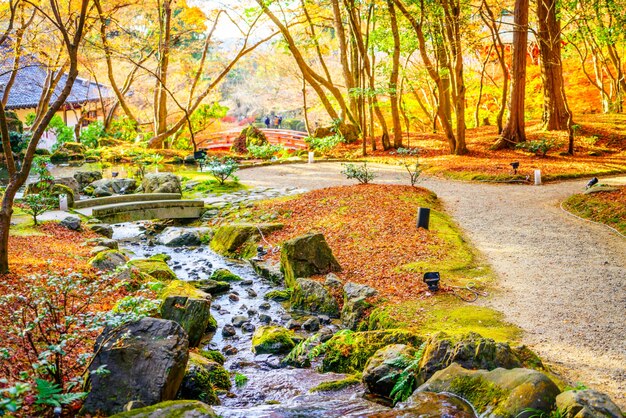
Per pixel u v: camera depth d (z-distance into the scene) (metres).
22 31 15.74
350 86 31.70
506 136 28.30
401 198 17.86
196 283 12.48
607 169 23.58
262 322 10.63
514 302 10.20
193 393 7.06
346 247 13.98
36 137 10.36
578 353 8.05
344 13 32.59
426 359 6.86
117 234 17.45
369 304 10.48
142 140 33.59
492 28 32.47
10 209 10.48
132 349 6.44
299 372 8.30
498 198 19.11
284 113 58.47
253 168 26.83
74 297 9.56
